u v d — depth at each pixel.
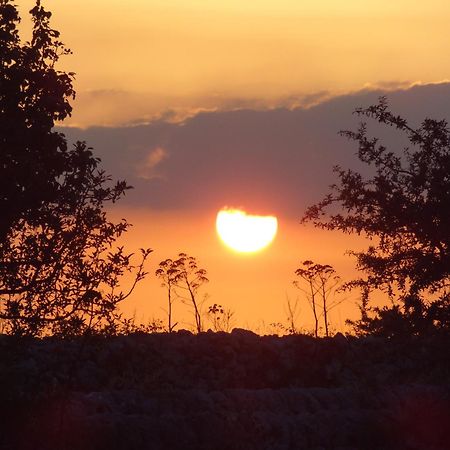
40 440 54.62
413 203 66.94
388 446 64.12
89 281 54.59
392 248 68.88
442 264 66.38
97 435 55.47
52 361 67.12
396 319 69.62
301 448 61.19
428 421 66.50
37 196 54.22
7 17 55.16
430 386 70.38
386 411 65.94
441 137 67.62
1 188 53.97
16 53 55.25
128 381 66.44
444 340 71.00
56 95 55.47
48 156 55.09
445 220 66.12
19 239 54.84
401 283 68.12
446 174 66.50
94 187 55.47
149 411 59.12
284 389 65.19
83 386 66.88
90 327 56.75
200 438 58.44
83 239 55.06
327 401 65.44
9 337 54.81
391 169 68.12
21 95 55.41
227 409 60.88
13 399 56.06
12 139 54.50
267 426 60.66
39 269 54.91
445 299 67.56
